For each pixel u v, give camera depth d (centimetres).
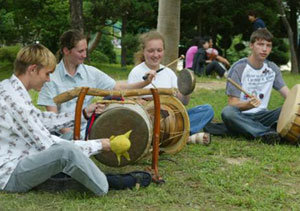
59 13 1656
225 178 353
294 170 383
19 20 1691
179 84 388
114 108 329
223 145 464
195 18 2041
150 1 1836
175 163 393
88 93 327
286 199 315
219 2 1952
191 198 311
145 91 338
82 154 293
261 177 363
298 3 2128
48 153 292
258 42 499
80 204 290
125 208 289
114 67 1764
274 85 524
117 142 306
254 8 1914
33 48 308
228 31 2148
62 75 402
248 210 293
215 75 1227
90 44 1945
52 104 394
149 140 333
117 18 1661
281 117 480
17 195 303
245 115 504
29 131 301
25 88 311
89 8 1577
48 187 312
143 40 434
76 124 327
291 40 1830
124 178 319
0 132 307
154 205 296
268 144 474
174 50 807
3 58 1841
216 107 712
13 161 305
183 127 401
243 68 507
